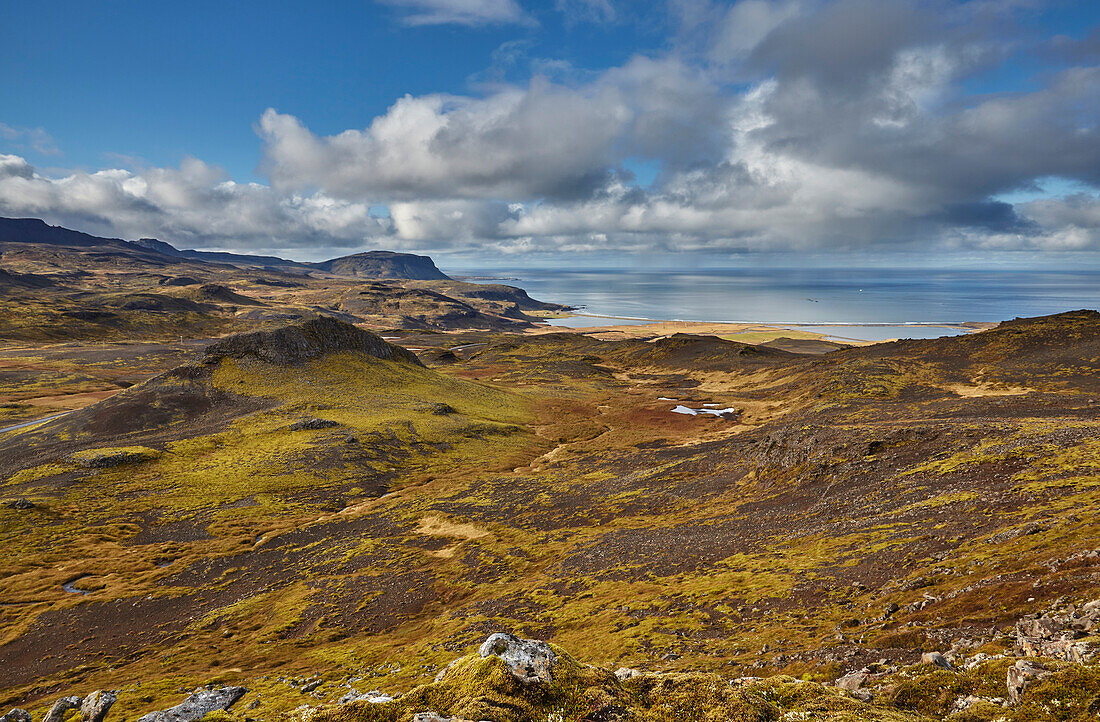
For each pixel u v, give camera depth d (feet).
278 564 237.45
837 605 112.78
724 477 284.82
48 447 392.88
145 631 184.44
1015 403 352.28
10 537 261.65
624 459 378.73
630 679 61.00
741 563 158.20
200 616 193.47
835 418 388.78
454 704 54.39
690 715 53.16
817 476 235.61
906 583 110.42
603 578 172.24
